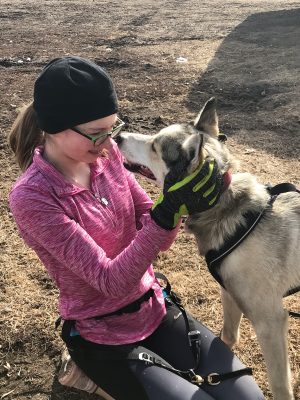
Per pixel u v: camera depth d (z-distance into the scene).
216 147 2.20
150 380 1.70
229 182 2.04
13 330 2.80
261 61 8.43
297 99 6.34
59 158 1.76
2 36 11.32
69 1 16.95
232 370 1.79
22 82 7.68
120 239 1.94
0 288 3.18
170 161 2.32
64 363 2.17
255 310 2.15
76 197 1.73
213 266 2.22
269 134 5.45
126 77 7.99
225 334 2.58
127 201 1.97
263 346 2.18
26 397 2.44
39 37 11.16
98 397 2.43
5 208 4.16
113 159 1.97
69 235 1.64
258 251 2.07
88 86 1.54
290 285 2.15
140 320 1.91
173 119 5.98
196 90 7.11
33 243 1.73
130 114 6.23
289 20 11.88
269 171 4.61
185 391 1.66
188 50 9.66
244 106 6.38
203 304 3.06
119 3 16.34
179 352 1.90
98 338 1.83
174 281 3.27
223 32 11.15
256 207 2.11
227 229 2.08
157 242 1.65
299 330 2.81
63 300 1.89
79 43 10.47
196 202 1.71
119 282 1.65
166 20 13.05
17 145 1.92
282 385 2.16
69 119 1.56
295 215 2.16
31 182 1.63
